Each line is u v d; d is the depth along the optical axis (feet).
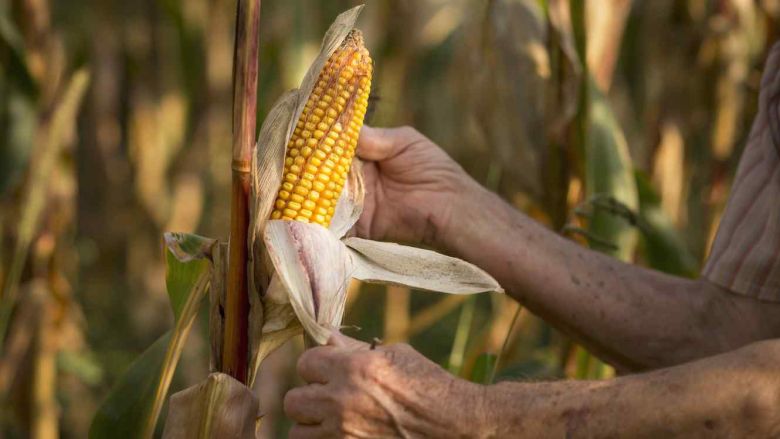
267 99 16.05
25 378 12.83
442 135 21.39
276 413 14.83
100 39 21.31
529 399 5.82
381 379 5.80
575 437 5.74
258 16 5.98
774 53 7.53
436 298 25.29
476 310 23.24
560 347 10.87
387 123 16.98
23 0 12.57
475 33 11.71
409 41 17.89
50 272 12.80
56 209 12.80
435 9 19.12
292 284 6.14
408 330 14.02
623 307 7.79
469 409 5.80
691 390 5.77
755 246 7.45
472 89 11.46
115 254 23.77
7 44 11.73
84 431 17.90
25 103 11.83
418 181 7.98
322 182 6.41
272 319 6.40
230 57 20.79
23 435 14.67
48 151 11.21
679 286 7.88
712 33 14.28
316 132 6.41
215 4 19.90
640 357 7.82
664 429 5.74
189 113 20.90
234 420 6.19
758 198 7.47
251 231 6.22
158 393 7.28
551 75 10.68
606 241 10.18
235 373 6.31
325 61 6.49
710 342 7.64
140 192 21.17
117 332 22.26
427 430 5.80
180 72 20.76
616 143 10.88
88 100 23.54
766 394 5.73
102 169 23.85
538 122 10.86
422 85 21.49
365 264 6.79
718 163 14.29
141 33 21.09
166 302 21.97
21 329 12.71
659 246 11.62
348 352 5.93
